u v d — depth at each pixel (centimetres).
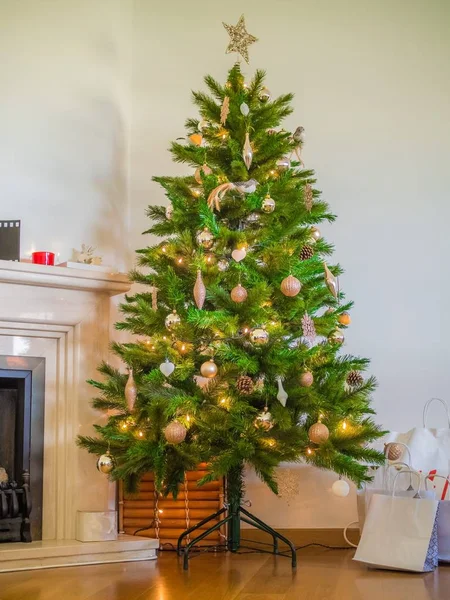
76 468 348
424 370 384
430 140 399
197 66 416
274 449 302
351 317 391
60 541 329
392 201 396
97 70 403
